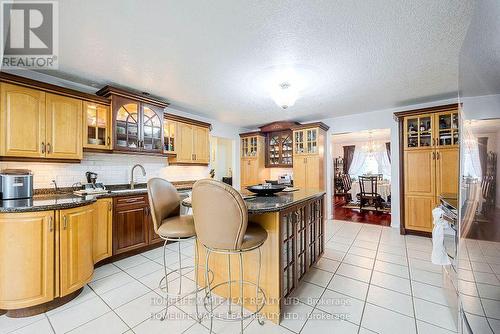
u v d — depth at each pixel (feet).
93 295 6.64
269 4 5.04
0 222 5.52
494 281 2.97
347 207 20.58
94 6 5.03
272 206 5.33
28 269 5.65
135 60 7.59
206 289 6.08
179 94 11.02
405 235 12.22
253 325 5.43
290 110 14.10
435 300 6.33
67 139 8.35
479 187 3.34
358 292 6.77
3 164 7.75
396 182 13.75
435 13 5.34
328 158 16.38
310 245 7.88
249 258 5.98
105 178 10.46
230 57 7.40
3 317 5.69
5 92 7.02
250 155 18.69
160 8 5.12
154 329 5.26
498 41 2.71
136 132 10.34
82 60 7.57
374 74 8.74
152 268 8.50
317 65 7.97
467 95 3.77
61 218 6.11
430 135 11.67
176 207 6.56
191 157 13.48
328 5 5.08
